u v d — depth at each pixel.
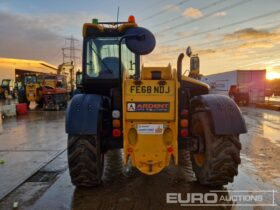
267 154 6.12
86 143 3.93
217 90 28.55
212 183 4.02
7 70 38.34
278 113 16.02
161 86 3.77
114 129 3.96
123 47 5.00
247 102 23.09
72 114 3.95
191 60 5.44
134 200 3.74
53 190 4.11
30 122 11.89
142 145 3.81
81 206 3.58
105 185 4.28
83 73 5.00
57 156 6.02
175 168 5.08
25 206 3.60
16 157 5.97
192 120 4.33
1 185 4.32
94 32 4.96
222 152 3.85
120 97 4.01
